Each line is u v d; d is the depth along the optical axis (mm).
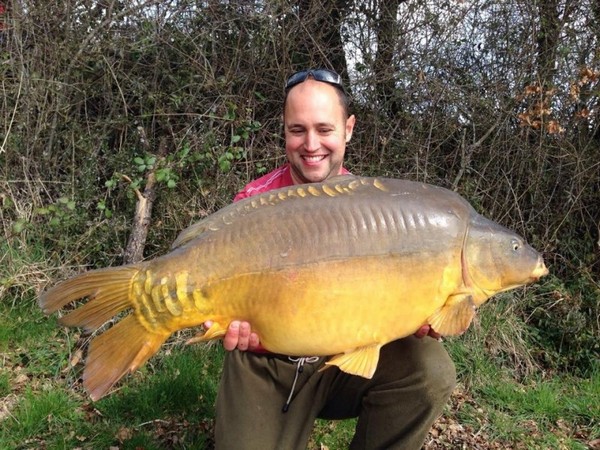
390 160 5133
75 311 1831
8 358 3709
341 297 1841
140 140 5086
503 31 5215
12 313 4062
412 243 1899
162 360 3785
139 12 5105
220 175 4816
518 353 4383
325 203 1903
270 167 5090
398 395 2332
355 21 5262
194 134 4871
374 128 5164
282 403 2461
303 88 2436
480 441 3441
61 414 3188
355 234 1865
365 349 1892
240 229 1861
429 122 5160
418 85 5113
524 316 4695
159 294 1820
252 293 1835
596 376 4188
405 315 1906
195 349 3934
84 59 4969
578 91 4742
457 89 5125
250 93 5105
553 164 5133
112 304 1838
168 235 4691
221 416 2408
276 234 1849
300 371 2416
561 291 4672
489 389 3986
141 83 5090
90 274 1825
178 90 5027
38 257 4398
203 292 1832
